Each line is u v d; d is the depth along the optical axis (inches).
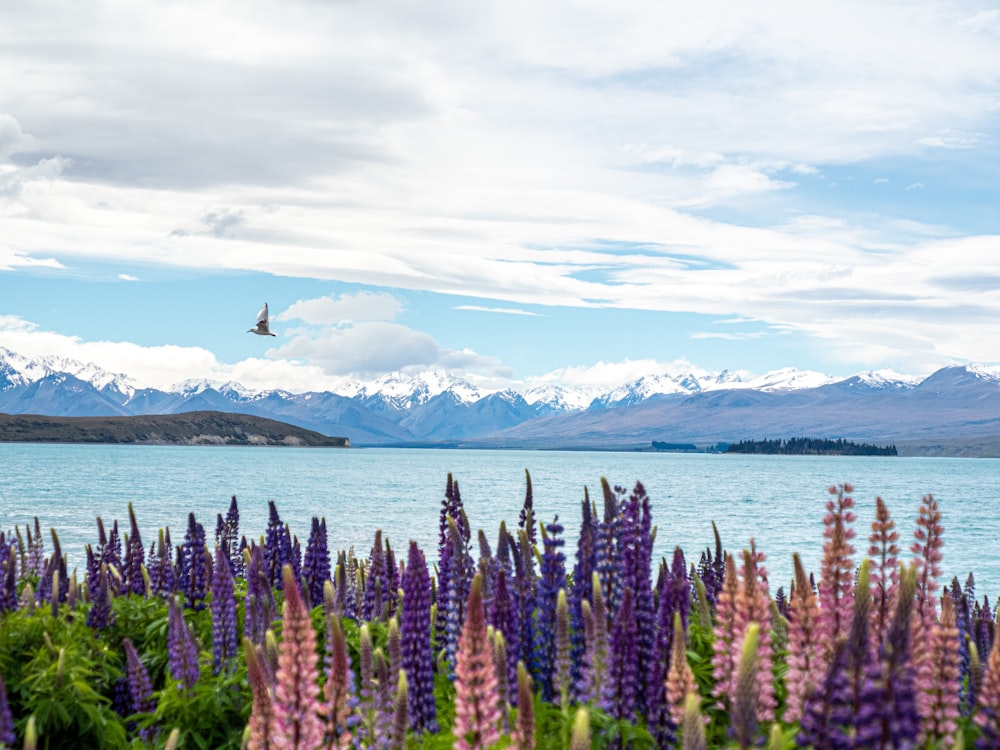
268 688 415.5
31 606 714.2
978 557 2847.0
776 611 577.0
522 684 378.9
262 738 377.7
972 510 5403.5
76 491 5467.5
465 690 369.7
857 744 309.0
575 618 543.8
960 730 392.2
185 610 746.2
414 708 484.4
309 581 778.8
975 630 588.4
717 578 756.6
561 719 469.1
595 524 568.1
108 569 823.1
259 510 4247.0
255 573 650.8
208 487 6190.9
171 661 573.9
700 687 498.3
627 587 504.1
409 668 487.2
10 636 619.8
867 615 331.9
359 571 716.7
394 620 462.6
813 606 427.2
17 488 5728.3
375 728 434.9
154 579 799.1
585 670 481.7
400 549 2471.7
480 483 7819.9
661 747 462.0
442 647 598.2
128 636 721.6
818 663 420.2
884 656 318.0
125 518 3587.6
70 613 695.7
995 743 335.6
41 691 548.4
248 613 618.8
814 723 328.5
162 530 784.3
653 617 514.3
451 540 600.4
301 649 375.9
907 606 318.3
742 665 318.3
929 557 468.4
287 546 848.3
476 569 595.8
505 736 412.8
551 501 5236.2
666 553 2358.5
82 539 2588.6
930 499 473.1
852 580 462.0
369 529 3358.8
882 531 477.1
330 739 389.1
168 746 410.9
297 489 6279.5
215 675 606.2
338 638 401.1
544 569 555.5
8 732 390.3
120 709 627.5
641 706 480.1
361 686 441.4
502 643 456.8
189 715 555.8
